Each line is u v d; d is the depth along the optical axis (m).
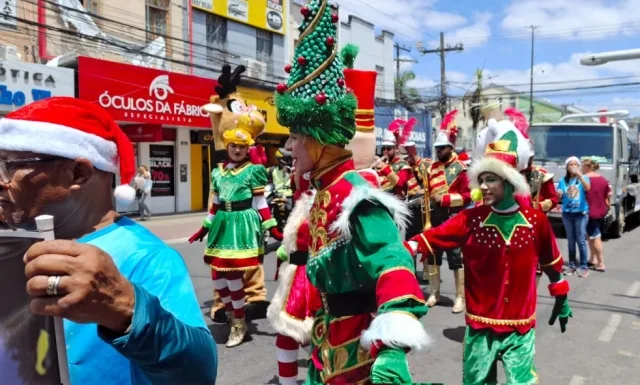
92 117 1.45
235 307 5.03
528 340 3.11
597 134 12.12
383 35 29.64
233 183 5.00
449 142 6.21
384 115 24.91
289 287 3.15
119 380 1.38
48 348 1.14
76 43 15.33
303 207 3.06
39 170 1.37
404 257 1.94
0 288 1.15
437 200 5.90
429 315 6.06
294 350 3.19
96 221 1.50
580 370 4.50
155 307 1.19
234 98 5.30
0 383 1.15
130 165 1.58
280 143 21.58
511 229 3.14
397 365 1.69
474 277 3.21
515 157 3.31
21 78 12.68
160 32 17.81
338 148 2.30
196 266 8.81
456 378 4.30
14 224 1.42
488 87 36.38
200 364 1.30
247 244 4.99
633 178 15.20
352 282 2.20
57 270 1.04
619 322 5.88
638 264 9.42
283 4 22.56
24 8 14.04
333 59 2.29
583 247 8.48
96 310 1.08
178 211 18.53
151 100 15.87
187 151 18.73
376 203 2.06
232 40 20.38
